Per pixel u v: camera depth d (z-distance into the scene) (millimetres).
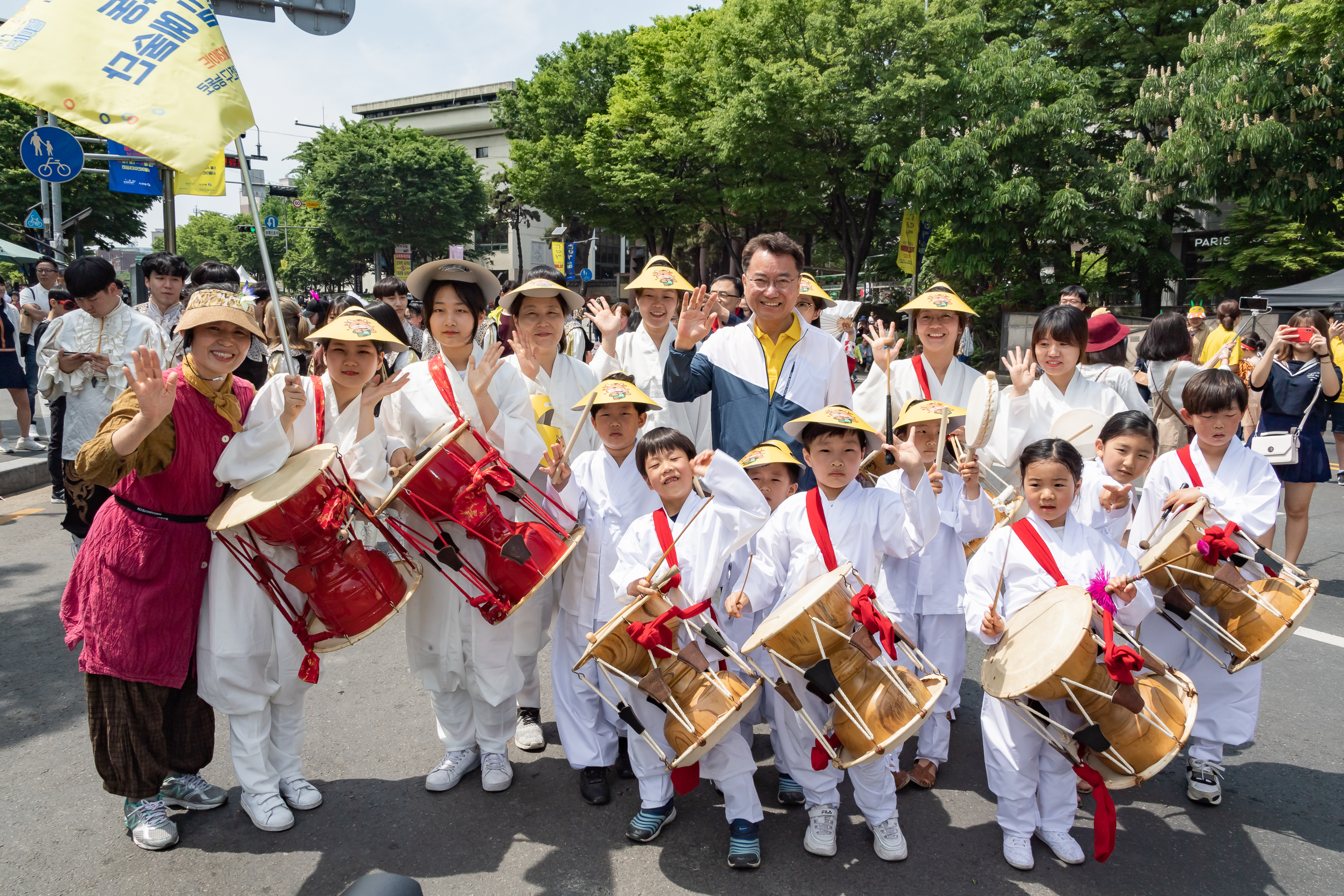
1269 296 16297
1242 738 3535
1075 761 3006
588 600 3713
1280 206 17609
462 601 3568
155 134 3146
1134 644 3174
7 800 3525
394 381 3396
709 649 3348
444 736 3756
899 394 4527
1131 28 23297
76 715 4273
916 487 3375
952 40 20234
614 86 32906
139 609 3055
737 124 21734
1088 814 3557
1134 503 4297
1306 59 16422
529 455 3697
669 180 27547
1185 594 3537
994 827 3486
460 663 3592
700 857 3254
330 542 3127
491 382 3803
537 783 3801
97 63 3154
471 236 60031
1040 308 22234
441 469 3232
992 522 3699
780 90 20531
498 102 41562
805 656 3018
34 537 7340
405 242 49844
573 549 3391
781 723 3299
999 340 22688
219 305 3039
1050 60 19703
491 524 3240
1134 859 3234
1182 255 27828
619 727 3791
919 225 22406
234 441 3176
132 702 3123
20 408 10211
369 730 4223
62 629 5375
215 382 3189
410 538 3357
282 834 3336
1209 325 9203
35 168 12133
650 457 3461
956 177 19766
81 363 5883
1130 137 23594
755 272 4066
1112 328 5211
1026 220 20812
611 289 48562
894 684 2967
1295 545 6223
